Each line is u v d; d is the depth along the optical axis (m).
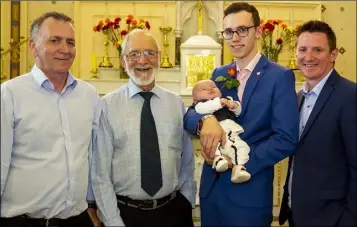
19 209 2.05
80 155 2.15
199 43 3.90
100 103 2.27
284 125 1.97
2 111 2.03
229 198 2.05
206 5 4.43
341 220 1.96
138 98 2.30
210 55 3.91
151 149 2.21
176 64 4.34
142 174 2.18
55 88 2.18
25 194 2.05
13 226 2.05
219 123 2.10
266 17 4.53
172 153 2.27
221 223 2.09
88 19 4.48
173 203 2.28
